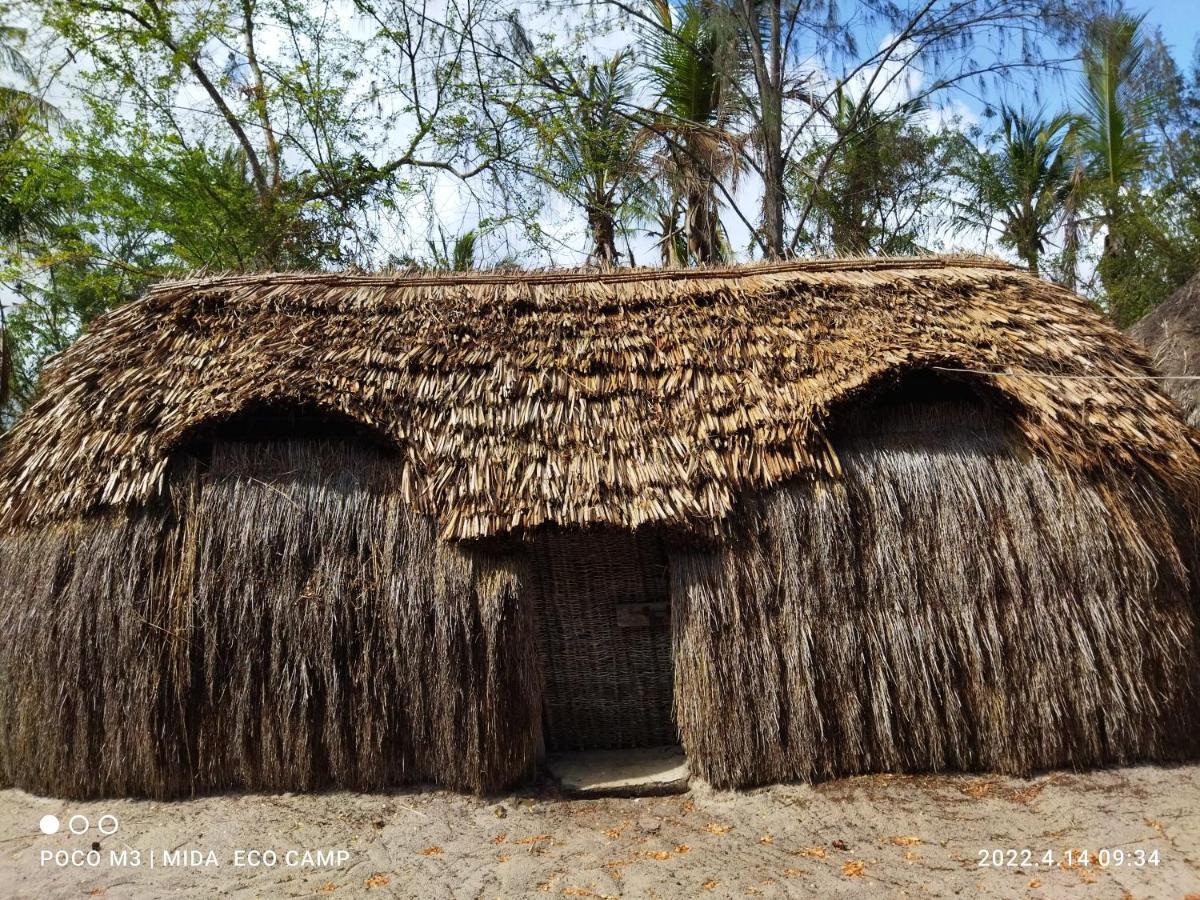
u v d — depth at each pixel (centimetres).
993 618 518
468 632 505
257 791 512
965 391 571
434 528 519
